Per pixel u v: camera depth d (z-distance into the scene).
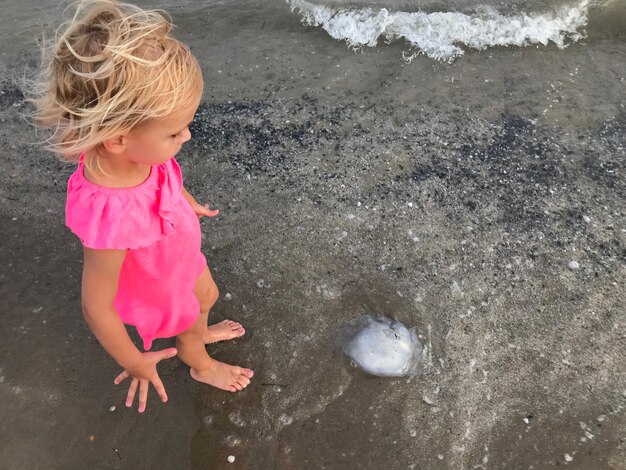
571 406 2.07
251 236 2.60
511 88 3.36
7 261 2.48
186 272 1.58
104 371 2.15
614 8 3.83
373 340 2.20
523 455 1.96
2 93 3.27
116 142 1.17
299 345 2.24
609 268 2.48
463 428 2.02
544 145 3.01
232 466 1.94
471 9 3.85
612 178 2.85
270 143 3.02
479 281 2.44
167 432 2.00
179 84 1.15
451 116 3.17
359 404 2.08
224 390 2.11
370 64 3.53
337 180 2.83
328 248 2.56
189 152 2.95
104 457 1.94
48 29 3.65
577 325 2.30
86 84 1.08
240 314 2.33
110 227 1.27
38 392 2.09
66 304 2.34
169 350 1.52
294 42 3.70
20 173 2.85
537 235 2.60
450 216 2.68
